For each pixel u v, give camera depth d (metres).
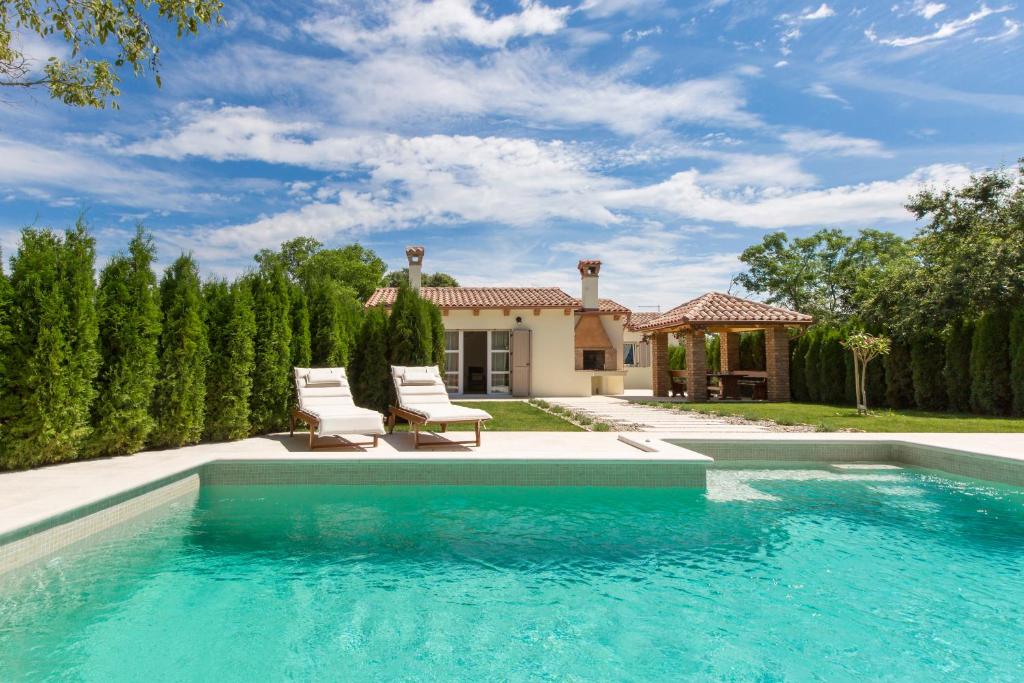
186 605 3.49
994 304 13.49
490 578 3.97
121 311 6.72
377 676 2.73
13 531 3.75
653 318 27.22
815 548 4.59
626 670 2.80
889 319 15.71
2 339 5.71
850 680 2.71
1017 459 6.46
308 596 3.64
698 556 4.41
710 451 7.98
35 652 2.93
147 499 5.41
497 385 19.50
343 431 7.17
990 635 3.16
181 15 6.82
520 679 2.71
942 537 4.85
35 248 6.12
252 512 5.49
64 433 6.08
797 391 18.73
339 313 10.74
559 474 6.63
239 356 8.21
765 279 35.72
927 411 14.23
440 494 6.23
